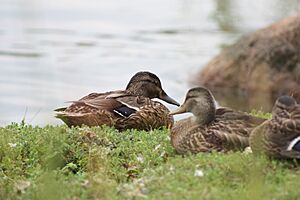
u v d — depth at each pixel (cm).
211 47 3100
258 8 2997
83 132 1380
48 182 1112
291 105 1181
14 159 1304
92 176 1193
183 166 1188
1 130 1410
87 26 3516
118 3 3875
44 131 1401
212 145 1280
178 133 1327
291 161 1181
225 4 1531
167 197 1080
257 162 1153
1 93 2416
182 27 3438
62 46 3203
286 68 2594
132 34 3394
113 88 2583
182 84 2697
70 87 2516
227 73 2680
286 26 2652
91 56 3047
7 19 3525
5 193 1152
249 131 1277
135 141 1391
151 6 3803
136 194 1103
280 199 1065
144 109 1589
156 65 2930
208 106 1310
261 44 2653
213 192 1082
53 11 3706
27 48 3161
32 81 2583
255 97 2450
